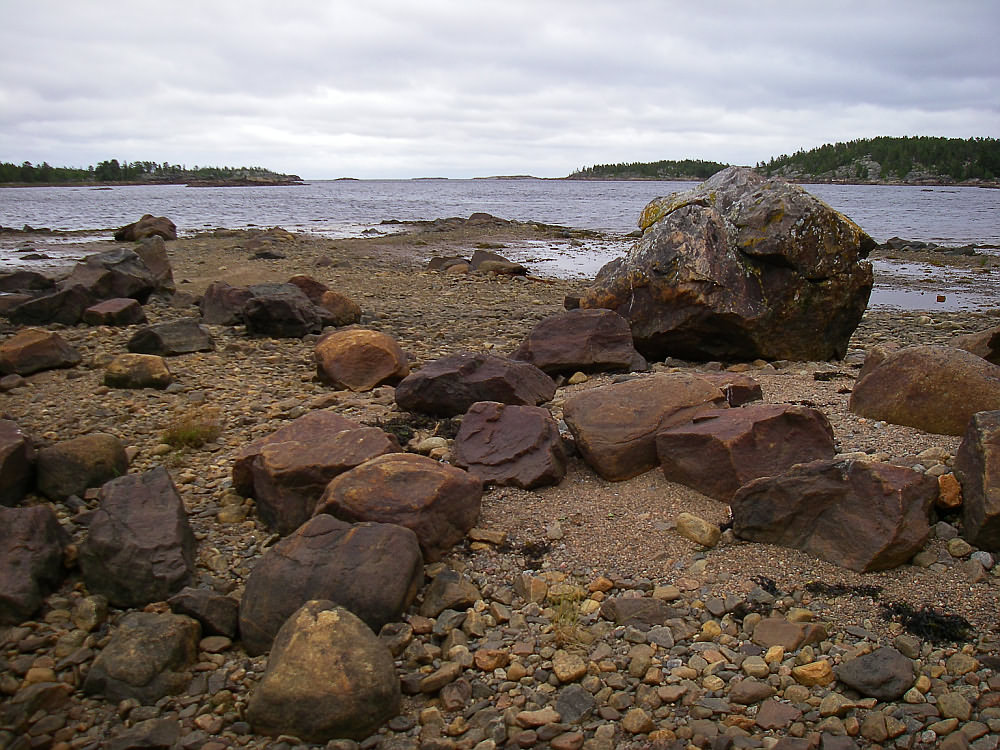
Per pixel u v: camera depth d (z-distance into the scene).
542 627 3.07
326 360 6.06
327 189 103.81
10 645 3.02
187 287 12.41
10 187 96.88
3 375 6.27
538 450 4.08
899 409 4.43
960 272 16.28
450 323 9.34
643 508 3.79
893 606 3.04
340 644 2.68
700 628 3.03
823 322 6.66
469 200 60.31
